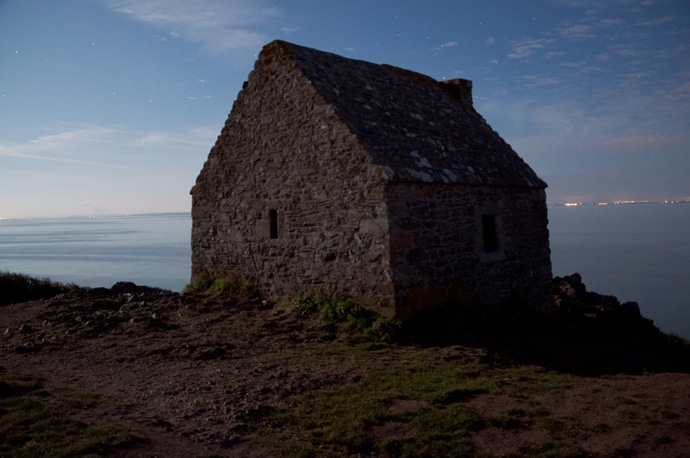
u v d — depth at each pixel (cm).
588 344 1097
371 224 1060
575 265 6562
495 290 1303
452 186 1191
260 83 1290
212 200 1412
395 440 582
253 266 1309
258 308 1224
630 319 1552
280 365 846
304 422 630
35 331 1073
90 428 575
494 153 1479
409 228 1074
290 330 1059
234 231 1356
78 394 692
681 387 759
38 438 545
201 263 1441
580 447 559
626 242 10194
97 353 920
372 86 1327
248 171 1320
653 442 565
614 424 614
